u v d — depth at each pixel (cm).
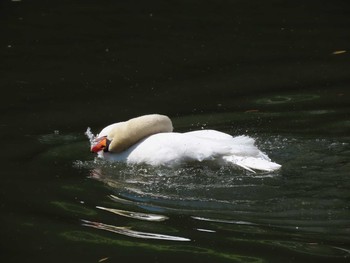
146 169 1158
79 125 1388
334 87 1540
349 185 1042
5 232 962
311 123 1332
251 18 2078
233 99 1502
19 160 1220
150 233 945
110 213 1009
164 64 1739
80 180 1133
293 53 1789
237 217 973
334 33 1922
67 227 971
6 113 1455
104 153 1227
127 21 2061
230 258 869
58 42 1895
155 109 1462
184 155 1130
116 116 1427
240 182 1079
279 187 1048
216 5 2211
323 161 1138
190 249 898
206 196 1047
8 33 1962
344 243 891
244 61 1747
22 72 1695
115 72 1689
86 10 2162
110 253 895
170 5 2214
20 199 1065
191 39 1911
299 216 962
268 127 1325
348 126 1305
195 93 1548
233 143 1138
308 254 870
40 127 1377
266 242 903
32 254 899
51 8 2183
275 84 1583
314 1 2234
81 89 1590
